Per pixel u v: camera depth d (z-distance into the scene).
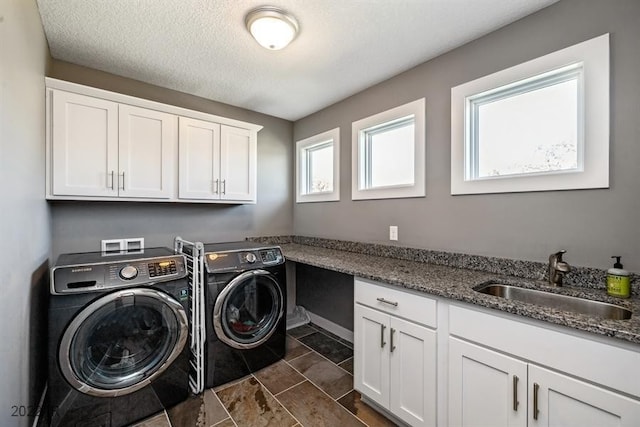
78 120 1.95
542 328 1.13
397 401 1.62
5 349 1.05
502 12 1.64
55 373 1.49
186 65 2.22
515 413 1.20
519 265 1.68
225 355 2.05
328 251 2.78
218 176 2.60
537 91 1.70
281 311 2.38
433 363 1.47
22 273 1.28
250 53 2.05
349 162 2.79
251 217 3.17
